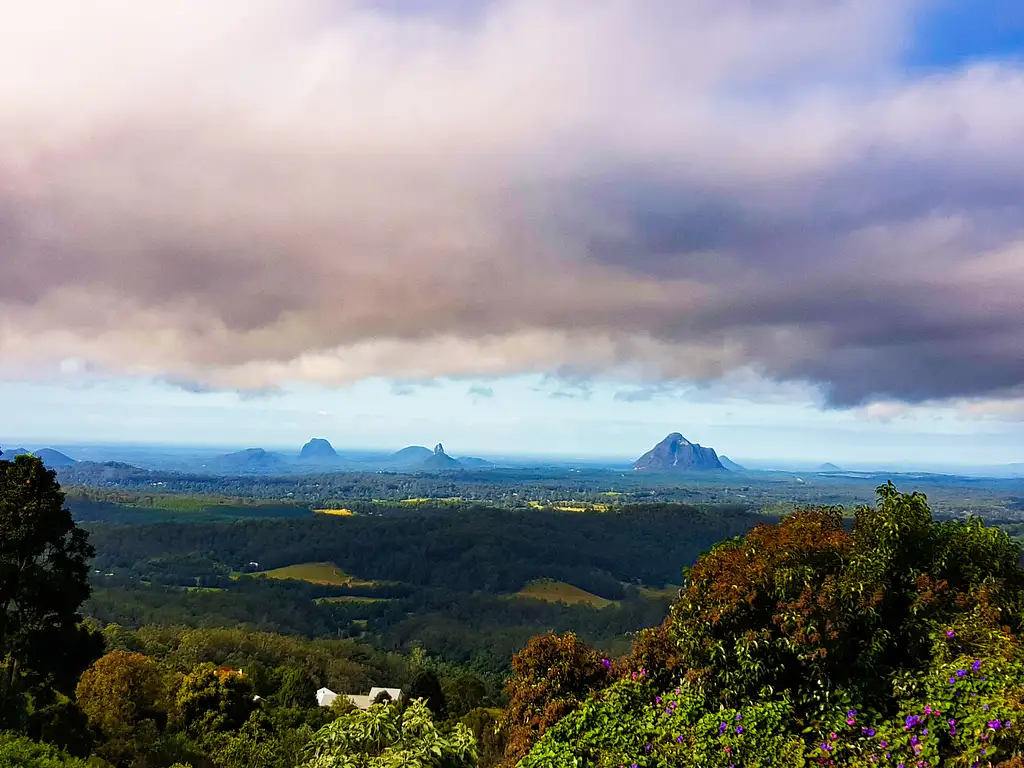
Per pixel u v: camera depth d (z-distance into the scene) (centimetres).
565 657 816
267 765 1870
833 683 618
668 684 718
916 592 666
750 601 661
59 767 1161
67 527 1628
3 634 1541
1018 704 486
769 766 559
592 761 612
